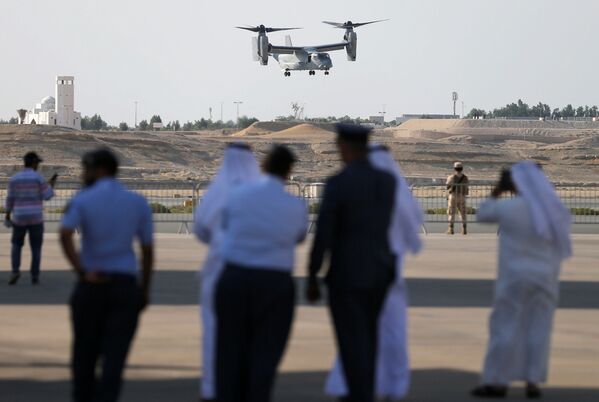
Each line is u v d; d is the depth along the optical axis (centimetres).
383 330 3222
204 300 3109
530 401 3275
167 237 9875
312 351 4072
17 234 6059
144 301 2980
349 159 2922
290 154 2836
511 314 3341
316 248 2833
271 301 2756
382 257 2869
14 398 3219
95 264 2906
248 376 2791
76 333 2938
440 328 4666
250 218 2770
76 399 2950
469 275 6744
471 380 3578
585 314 5106
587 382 3572
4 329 4525
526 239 3334
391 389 3216
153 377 3559
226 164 3122
